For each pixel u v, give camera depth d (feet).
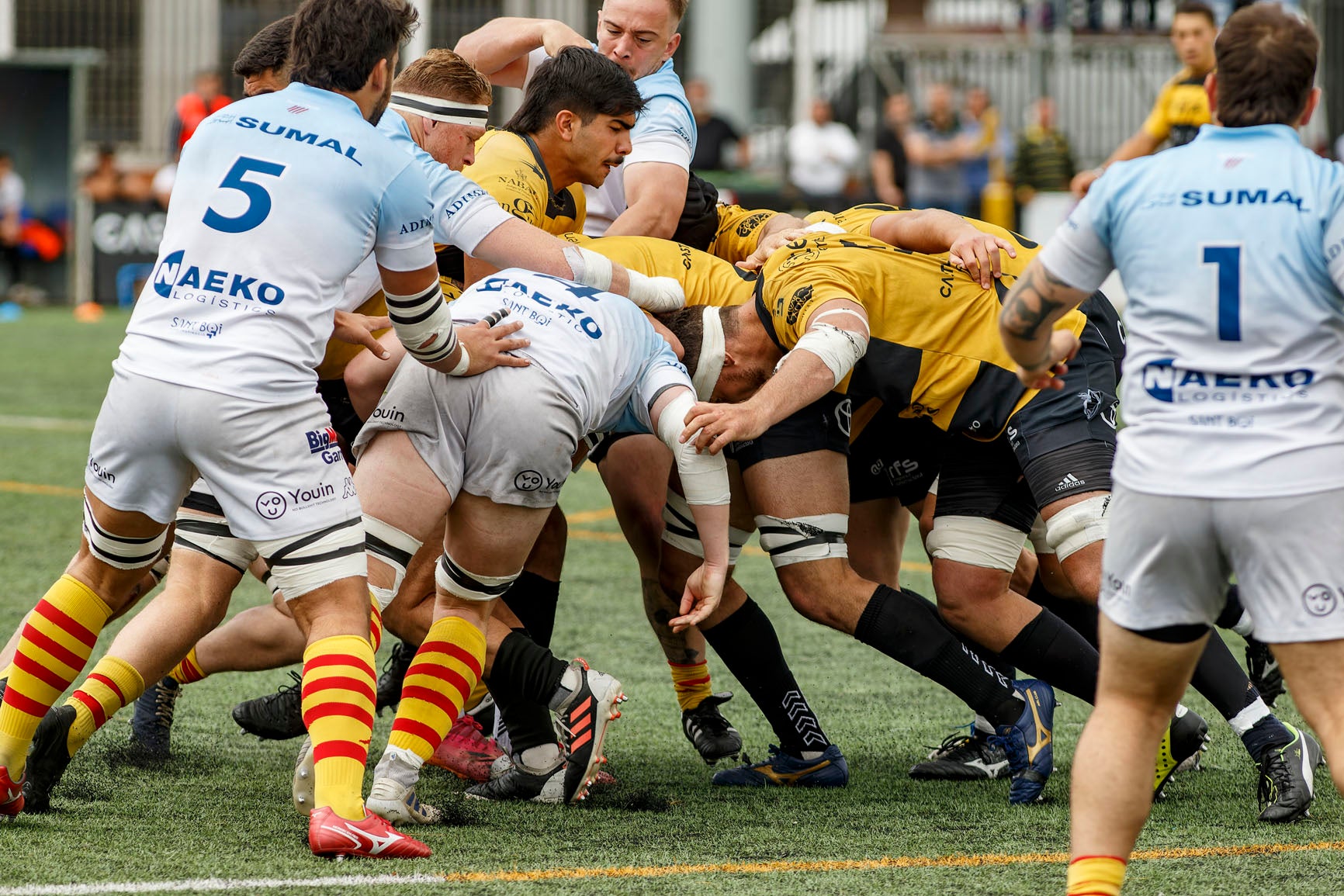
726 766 50.88
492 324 41.60
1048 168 196.85
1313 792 44.88
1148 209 32.24
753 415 42.60
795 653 65.98
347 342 44.62
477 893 36.22
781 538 46.47
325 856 38.68
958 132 205.16
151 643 41.60
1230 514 31.24
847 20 246.06
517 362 41.14
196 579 42.24
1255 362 31.30
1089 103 223.30
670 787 47.96
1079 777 33.01
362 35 39.81
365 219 38.86
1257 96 32.24
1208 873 38.55
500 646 44.01
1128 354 33.09
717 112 245.24
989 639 47.03
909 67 228.02
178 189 39.19
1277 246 31.14
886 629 46.26
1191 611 32.60
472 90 47.91
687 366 46.19
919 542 94.02
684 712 52.19
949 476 47.73
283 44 45.19
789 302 45.32
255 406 37.45
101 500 39.14
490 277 44.42
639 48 56.34
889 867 39.09
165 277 38.47
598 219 59.11
